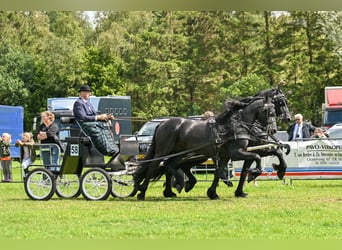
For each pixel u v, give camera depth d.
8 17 55.72
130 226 10.55
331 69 49.41
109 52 54.25
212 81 52.91
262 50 51.31
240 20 52.50
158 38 53.78
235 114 14.34
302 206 12.87
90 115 14.57
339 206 12.85
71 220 11.27
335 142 17.31
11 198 15.09
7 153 19.81
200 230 10.10
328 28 47.88
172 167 14.75
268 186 17.75
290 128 18.73
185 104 53.25
